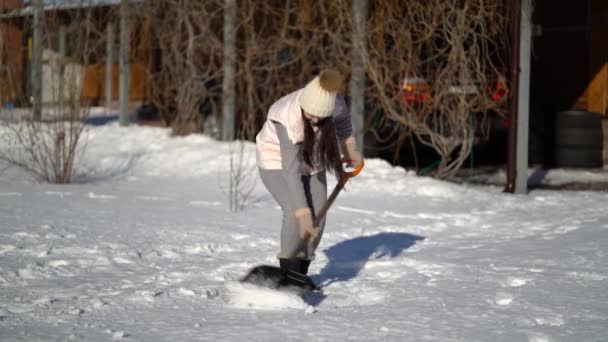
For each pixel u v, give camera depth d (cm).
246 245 954
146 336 551
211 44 2067
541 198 1402
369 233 1062
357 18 1669
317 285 748
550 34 2148
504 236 1036
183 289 697
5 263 798
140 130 2291
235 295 670
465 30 1574
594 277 748
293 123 658
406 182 1519
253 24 1973
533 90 2186
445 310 629
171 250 904
